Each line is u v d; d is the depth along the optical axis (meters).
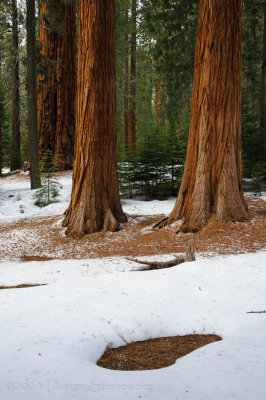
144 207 15.17
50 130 23.41
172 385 2.86
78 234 10.96
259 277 6.60
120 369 3.62
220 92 10.43
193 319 4.93
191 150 10.87
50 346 3.77
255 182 15.37
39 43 21.00
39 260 9.19
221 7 10.22
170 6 19.30
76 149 11.53
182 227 10.33
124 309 5.02
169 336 4.61
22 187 20.55
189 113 17.41
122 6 27.06
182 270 7.16
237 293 5.80
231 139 10.49
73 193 11.55
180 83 20.61
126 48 28.94
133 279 6.77
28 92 18.62
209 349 3.72
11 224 13.09
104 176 11.52
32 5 18.33
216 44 10.34
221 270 7.08
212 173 10.51
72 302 5.39
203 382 2.88
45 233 11.29
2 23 25.56
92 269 8.10
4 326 4.40
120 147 18.47
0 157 27.33
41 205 16.19
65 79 22.75
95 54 11.13
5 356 3.48
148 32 21.92
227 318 4.87
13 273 8.05
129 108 29.28
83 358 3.73
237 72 10.60
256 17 22.80
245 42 20.48
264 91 18.22
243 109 17.20
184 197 10.93
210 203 10.46
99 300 5.43
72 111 23.19
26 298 5.88
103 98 11.41
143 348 4.22
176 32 20.16
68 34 22.58
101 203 11.44
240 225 10.04
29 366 3.27
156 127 18.08
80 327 4.36
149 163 17.25
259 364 3.17
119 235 10.73
